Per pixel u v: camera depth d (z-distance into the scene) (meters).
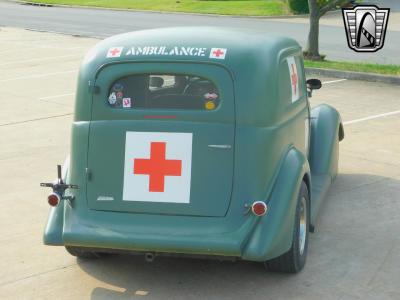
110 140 5.02
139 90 5.07
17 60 17.05
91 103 5.08
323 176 6.72
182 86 5.02
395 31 22.23
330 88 12.91
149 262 5.64
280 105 5.14
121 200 4.99
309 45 16.27
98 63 5.10
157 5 32.12
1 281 5.34
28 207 6.96
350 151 8.77
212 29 5.53
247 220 4.84
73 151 5.12
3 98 12.49
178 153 4.92
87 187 5.07
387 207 6.82
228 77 4.90
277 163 5.07
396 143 9.11
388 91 12.64
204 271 5.45
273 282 5.23
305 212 5.49
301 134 5.90
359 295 5.00
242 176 4.86
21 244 6.04
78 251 5.57
